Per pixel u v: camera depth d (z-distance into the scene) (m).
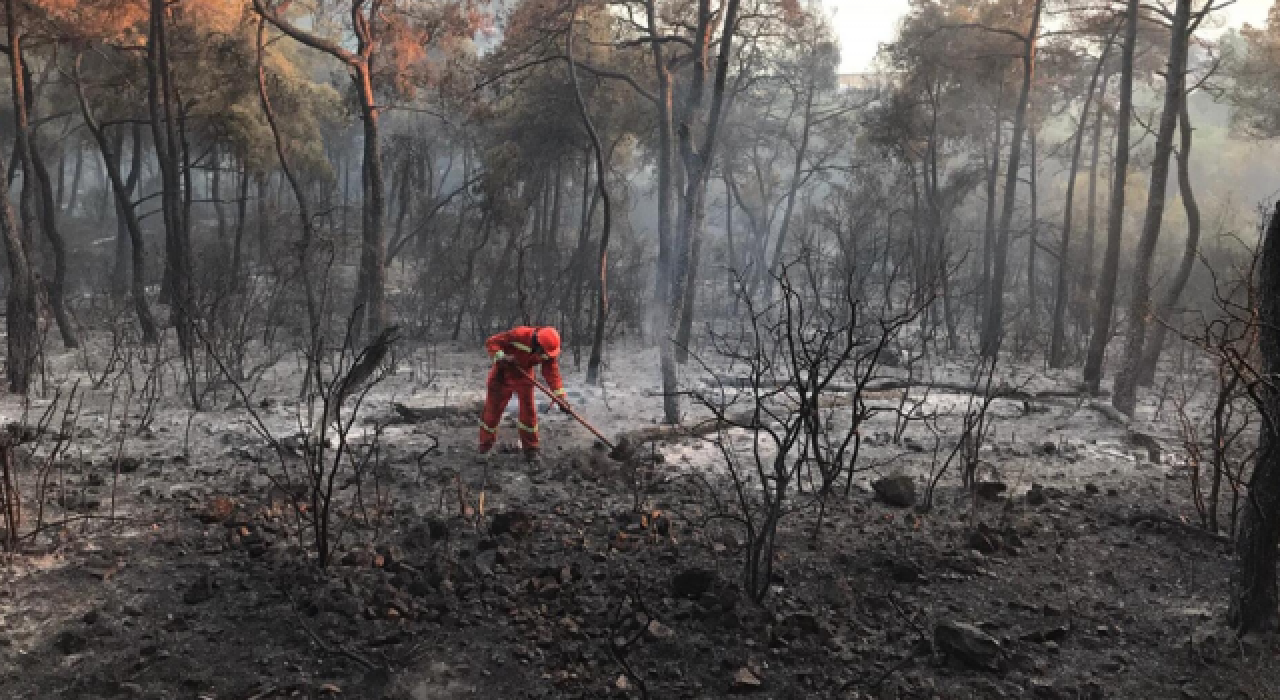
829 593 4.27
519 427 6.87
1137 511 5.92
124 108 17.83
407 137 21.86
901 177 21.62
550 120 18.95
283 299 14.05
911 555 4.85
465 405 8.72
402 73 15.76
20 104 11.30
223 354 10.13
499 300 16.19
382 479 6.12
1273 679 3.54
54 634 3.57
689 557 4.71
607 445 7.53
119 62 17.39
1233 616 4.01
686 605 4.05
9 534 4.43
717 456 7.31
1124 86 12.18
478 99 16.20
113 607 3.84
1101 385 13.37
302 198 13.92
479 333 16.12
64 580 4.07
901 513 5.78
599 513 5.45
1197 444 5.83
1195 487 5.49
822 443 7.84
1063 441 8.37
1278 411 3.87
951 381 12.57
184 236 13.08
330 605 3.91
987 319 18.62
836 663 3.64
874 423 9.03
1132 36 12.12
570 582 4.30
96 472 6.01
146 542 4.62
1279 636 3.87
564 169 23.11
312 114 21.95
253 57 16.38
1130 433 8.49
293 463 6.51
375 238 14.23
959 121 21.72
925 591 4.41
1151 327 12.81
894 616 4.11
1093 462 7.51
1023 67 19.27
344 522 5.07
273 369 10.74
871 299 17.66
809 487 6.36
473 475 6.37
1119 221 12.06
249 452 6.74
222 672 3.38
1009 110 20.97
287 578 4.15
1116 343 18.42
